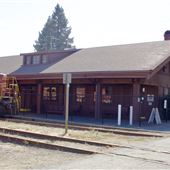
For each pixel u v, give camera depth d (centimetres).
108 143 1341
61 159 1075
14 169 938
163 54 2531
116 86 2733
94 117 2761
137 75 2275
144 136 1630
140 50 2819
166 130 1938
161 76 2684
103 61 2738
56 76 2747
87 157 1062
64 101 3012
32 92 3288
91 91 2875
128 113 2634
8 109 2781
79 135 1625
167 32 3325
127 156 1062
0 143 1368
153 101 2661
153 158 1034
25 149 1245
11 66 3650
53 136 1491
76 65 2833
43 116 2773
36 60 3453
